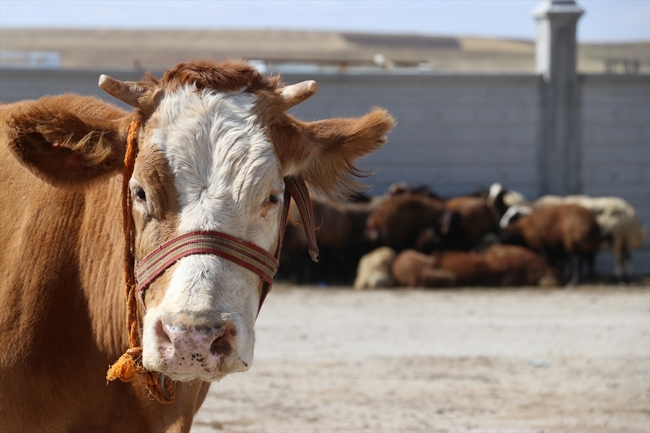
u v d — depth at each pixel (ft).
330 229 49.06
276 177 10.58
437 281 46.42
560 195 59.26
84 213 12.37
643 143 59.21
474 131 59.31
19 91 56.29
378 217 50.29
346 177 12.80
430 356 30.12
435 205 51.06
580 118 59.11
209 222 10.03
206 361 9.49
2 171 13.00
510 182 59.72
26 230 12.31
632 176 59.41
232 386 25.88
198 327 9.45
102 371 11.90
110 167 11.26
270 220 10.59
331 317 37.65
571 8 58.23
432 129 59.21
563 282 47.42
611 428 21.77
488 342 32.50
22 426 11.62
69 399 11.90
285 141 11.21
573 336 33.60
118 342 11.66
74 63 306.14
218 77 10.80
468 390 25.64
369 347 31.55
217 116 10.45
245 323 9.95
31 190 12.63
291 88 11.07
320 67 78.02
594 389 25.82
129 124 11.13
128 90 10.80
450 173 59.57
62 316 11.93
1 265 12.26
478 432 21.30
